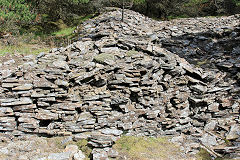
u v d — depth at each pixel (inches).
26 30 556.7
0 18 453.4
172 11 856.3
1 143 237.8
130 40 334.0
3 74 253.6
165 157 243.3
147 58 307.9
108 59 287.9
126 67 285.9
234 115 319.9
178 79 310.5
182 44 445.7
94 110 265.1
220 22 562.9
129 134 272.7
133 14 595.2
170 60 316.5
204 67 372.8
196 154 257.0
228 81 343.0
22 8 505.0
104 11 645.3
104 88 277.1
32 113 250.2
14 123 247.1
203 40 467.2
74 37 498.9
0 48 383.9
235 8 820.6
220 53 413.7
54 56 289.9
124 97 272.4
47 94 253.8
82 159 217.6
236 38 454.0
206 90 315.0
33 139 243.0
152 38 404.5
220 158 249.9
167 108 296.7
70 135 253.9
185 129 298.5
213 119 316.5
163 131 289.1
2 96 246.5
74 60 290.8
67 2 634.2
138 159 230.2
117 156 227.6
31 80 256.7
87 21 555.5
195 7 888.3
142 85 286.4
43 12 652.1
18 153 218.7
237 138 282.5
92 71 273.3
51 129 254.8
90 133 255.9
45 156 215.8
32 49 406.9
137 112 280.2
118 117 270.1
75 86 272.5
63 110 259.0
